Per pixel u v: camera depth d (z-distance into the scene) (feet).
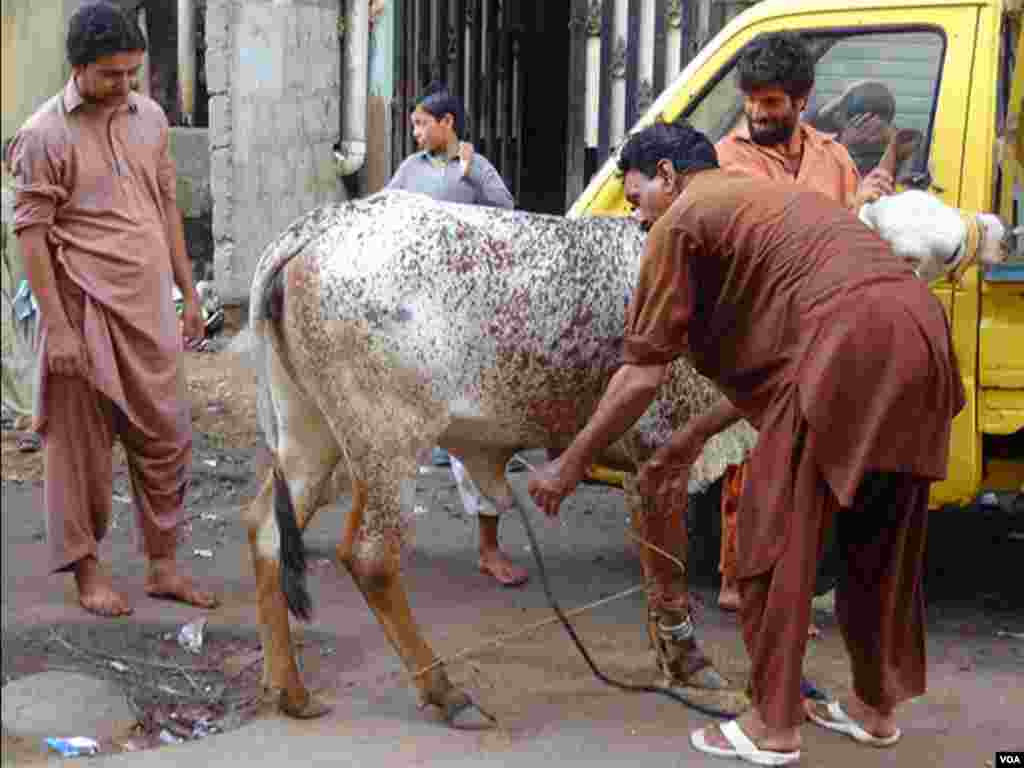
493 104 27.71
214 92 23.07
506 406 13.61
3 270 17.49
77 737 13.14
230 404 23.29
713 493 17.75
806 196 11.81
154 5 24.04
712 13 21.79
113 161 15.81
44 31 14.99
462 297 13.24
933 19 15.78
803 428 11.33
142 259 15.92
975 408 15.43
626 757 12.48
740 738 12.16
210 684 14.58
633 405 11.95
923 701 14.10
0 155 11.87
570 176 23.29
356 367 13.12
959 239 13.24
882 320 11.12
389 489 13.29
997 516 21.50
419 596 17.17
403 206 13.41
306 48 23.16
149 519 16.52
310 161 23.50
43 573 17.39
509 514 20.68
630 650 15.49
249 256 23.35
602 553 19.07
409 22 25.76
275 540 13.78
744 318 11.75
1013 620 16.75
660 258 11.74
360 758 12.51
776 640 11.55
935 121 15.69
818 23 16.20
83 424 15.94
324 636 15.69
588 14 22.77
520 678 14.58
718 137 16.44
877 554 12.14
